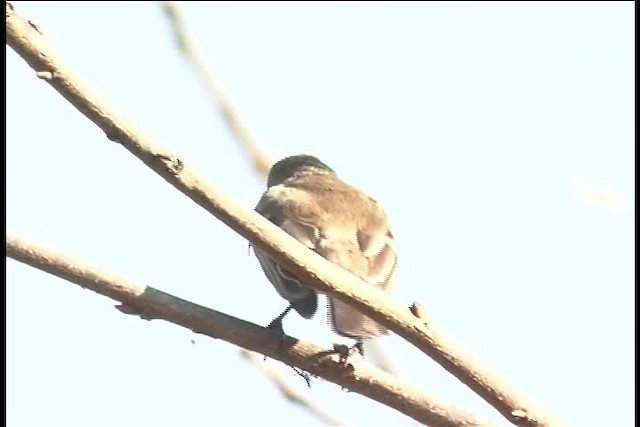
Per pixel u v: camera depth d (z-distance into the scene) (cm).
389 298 893
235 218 855
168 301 939
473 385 902
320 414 948
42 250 889
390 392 946
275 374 966
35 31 789
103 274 915
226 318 956
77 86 798
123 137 815
